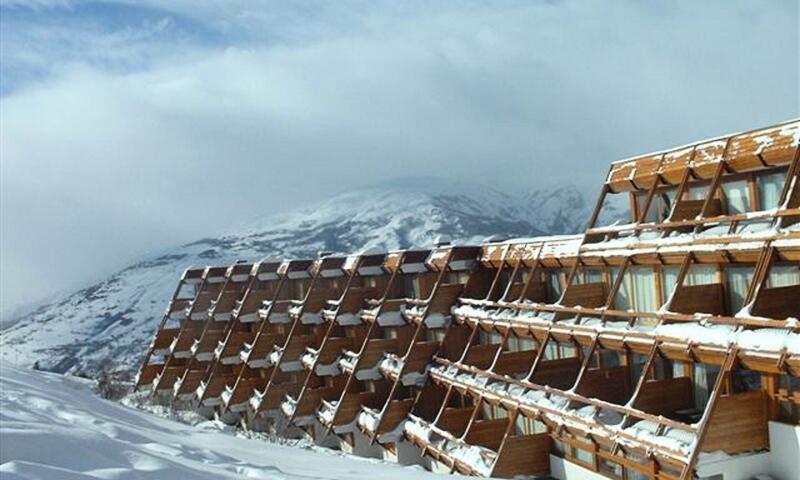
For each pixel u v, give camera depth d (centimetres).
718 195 2069
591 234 2433
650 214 2356
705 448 1647
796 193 1728
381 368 3381
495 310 2828
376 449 3412
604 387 2230
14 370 2411
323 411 3712
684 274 1953
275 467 1372
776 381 1672
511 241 2988
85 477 823
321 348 3819
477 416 2602
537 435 2305
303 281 4581
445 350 3105
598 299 2422
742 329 1683
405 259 3450
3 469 772
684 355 1848
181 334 5434
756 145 1873
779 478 1652
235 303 5197
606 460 2038
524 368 2641
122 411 2177
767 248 1725
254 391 4512
